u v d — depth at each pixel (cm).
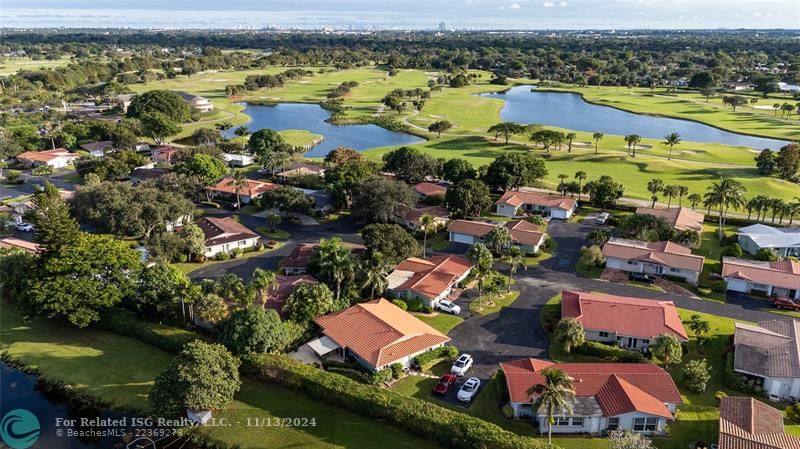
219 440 5628
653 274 9794
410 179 15125
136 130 19600
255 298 7419
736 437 5300
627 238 11294
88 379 6556
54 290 7194
